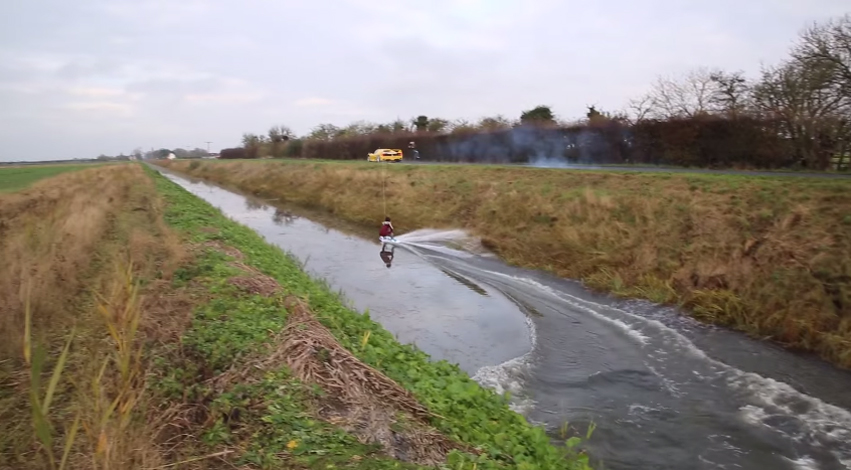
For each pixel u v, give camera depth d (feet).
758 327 37.29
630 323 41.22
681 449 23.95
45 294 27.20
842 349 32.42
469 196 80.38
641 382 31.07
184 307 28.37
